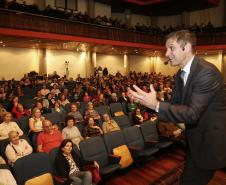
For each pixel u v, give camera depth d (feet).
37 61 46.16
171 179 11.22
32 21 31.99
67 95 28.25
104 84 35.37
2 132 14.97
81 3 51.37
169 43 4.15
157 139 16.42
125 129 14.60
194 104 3.79
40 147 13.21
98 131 16.19
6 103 22.85
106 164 12.59
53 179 10.16
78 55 51.78
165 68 65.36
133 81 41.83
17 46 42.75
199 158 4.24
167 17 64.64
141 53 58.85
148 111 22.18
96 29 39.40
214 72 3.96
